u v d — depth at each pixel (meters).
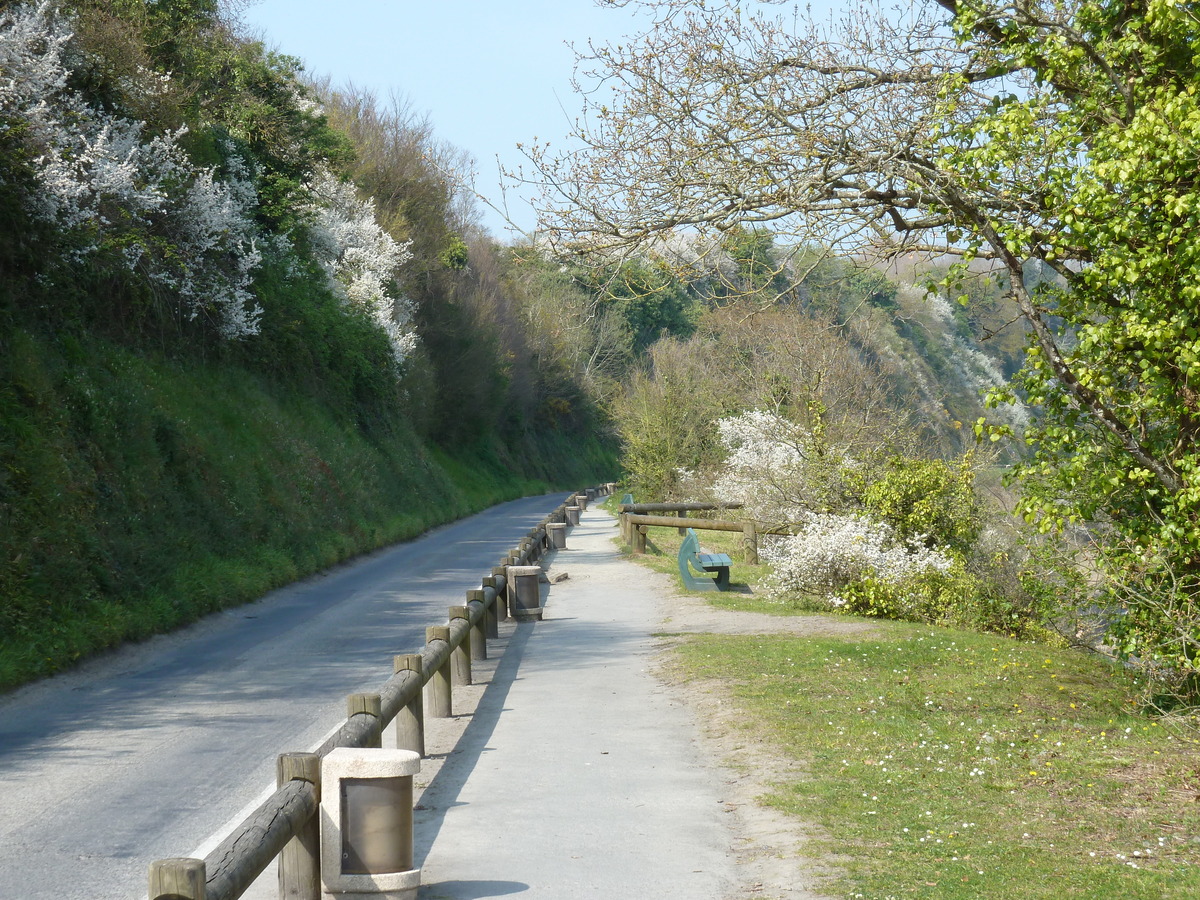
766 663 11.46
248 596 17.39
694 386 44.16
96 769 7.41
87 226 19.84
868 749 7.86
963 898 4.72
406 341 43.69
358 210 45.16
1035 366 9.18
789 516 22.33
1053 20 9.07
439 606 17.28
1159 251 8.05
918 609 15.96
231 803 6.57
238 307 26.73
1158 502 9.52
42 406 15.53
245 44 34.69
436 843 5.77
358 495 30.42
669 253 10.17
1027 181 8.90
